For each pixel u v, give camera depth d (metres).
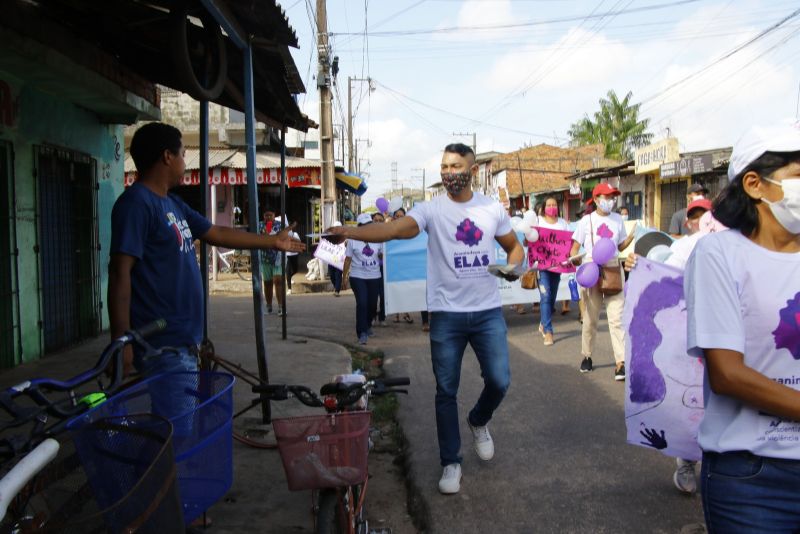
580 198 30.89
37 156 7.70
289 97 7.68
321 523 2.84
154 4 5.05
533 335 9.72
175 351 2.49
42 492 1.75
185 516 2.39
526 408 6.04
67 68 6.71
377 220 13.10
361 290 9.20
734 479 1.99
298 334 9.97
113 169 9.94
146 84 9.30
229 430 2.63
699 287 2.04
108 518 1.57
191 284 3.43
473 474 4.53
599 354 8.29
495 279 4.23
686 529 3.72
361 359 8.28
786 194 1.93
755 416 1.97
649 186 23.22
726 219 2.08
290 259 16.70
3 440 1.64
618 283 6.73
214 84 5.43
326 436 2.81
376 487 4.45
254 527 3.72
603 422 5.60
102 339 9.09
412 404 6.24
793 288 1.96
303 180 18.91
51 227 8.17
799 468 1.93
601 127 43.81
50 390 1.86
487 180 50.72
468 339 4.25
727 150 19.08
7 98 7.06
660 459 4.76
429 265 4.27
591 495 4.19
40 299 7.82
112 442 1.86
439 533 3.72
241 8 4.69
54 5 5.82
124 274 3.10
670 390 3.76
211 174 18.31
